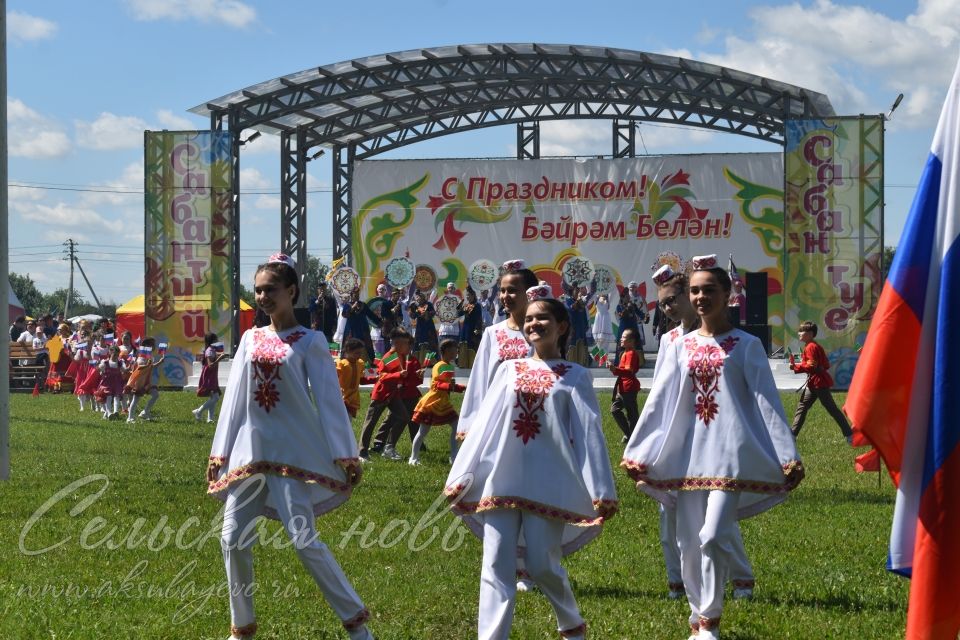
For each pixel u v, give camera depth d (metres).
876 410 5.23
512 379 6.34
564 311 6.48
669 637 6.75
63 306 109.06
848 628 6.83
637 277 37.16
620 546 9.41
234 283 32.84
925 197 5.26
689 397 7.21
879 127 29.31
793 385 28.22
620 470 14.00
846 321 29.53
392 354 15.48
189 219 31.03
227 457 6.56
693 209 37.00
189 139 31.00
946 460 5.03
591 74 33.84
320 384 6.47
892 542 5.24
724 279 7.25
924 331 5.21
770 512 11.10
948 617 5.01
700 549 7.02
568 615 6.19
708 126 37.44
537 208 37.47
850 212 29.47
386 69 33.12
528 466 6.19
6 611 7.17
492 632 5.96
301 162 38.06
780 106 34.50
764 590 7.85
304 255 38.03
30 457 15.25
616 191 37.25
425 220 37.81
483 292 36.81
